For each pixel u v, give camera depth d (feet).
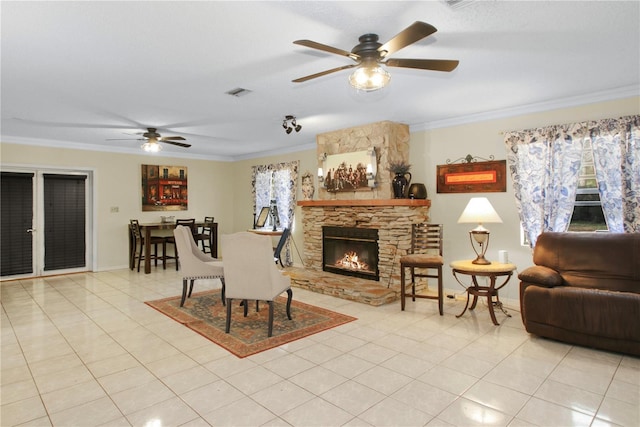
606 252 11.86
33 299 16.31
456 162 16.58
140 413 7.45
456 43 9.01
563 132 13.65
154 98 13.14
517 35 8.59
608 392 8.16
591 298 10.31
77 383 8.67
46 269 21.77
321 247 19.70
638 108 12.38
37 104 13.73
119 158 23.94
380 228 16.79
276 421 7.15
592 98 13.12
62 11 7.23
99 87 11.88
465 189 16.30
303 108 14.70
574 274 12.19
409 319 13.26
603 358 9.91
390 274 16.42
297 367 9.46
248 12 7.38
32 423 7.11
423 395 8.07
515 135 14.69
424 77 11.34
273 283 11.68
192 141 22.09
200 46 8.95
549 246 12.87
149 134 17.90
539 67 10.59
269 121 16.83
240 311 14.29
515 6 7.31
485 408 7.55
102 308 14.83
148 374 9.11
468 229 16.26
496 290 13.32
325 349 10.60
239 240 11.48
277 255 16.69
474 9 7.41
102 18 7.54
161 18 7.57
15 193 20.79
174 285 19.11
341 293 16.19
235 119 16.38
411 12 7.48
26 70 10.37
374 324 12.72
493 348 10.62
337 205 18.44
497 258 15.46
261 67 10.35
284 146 23.98
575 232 12.96
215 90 12.32
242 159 28.37
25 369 9.40
